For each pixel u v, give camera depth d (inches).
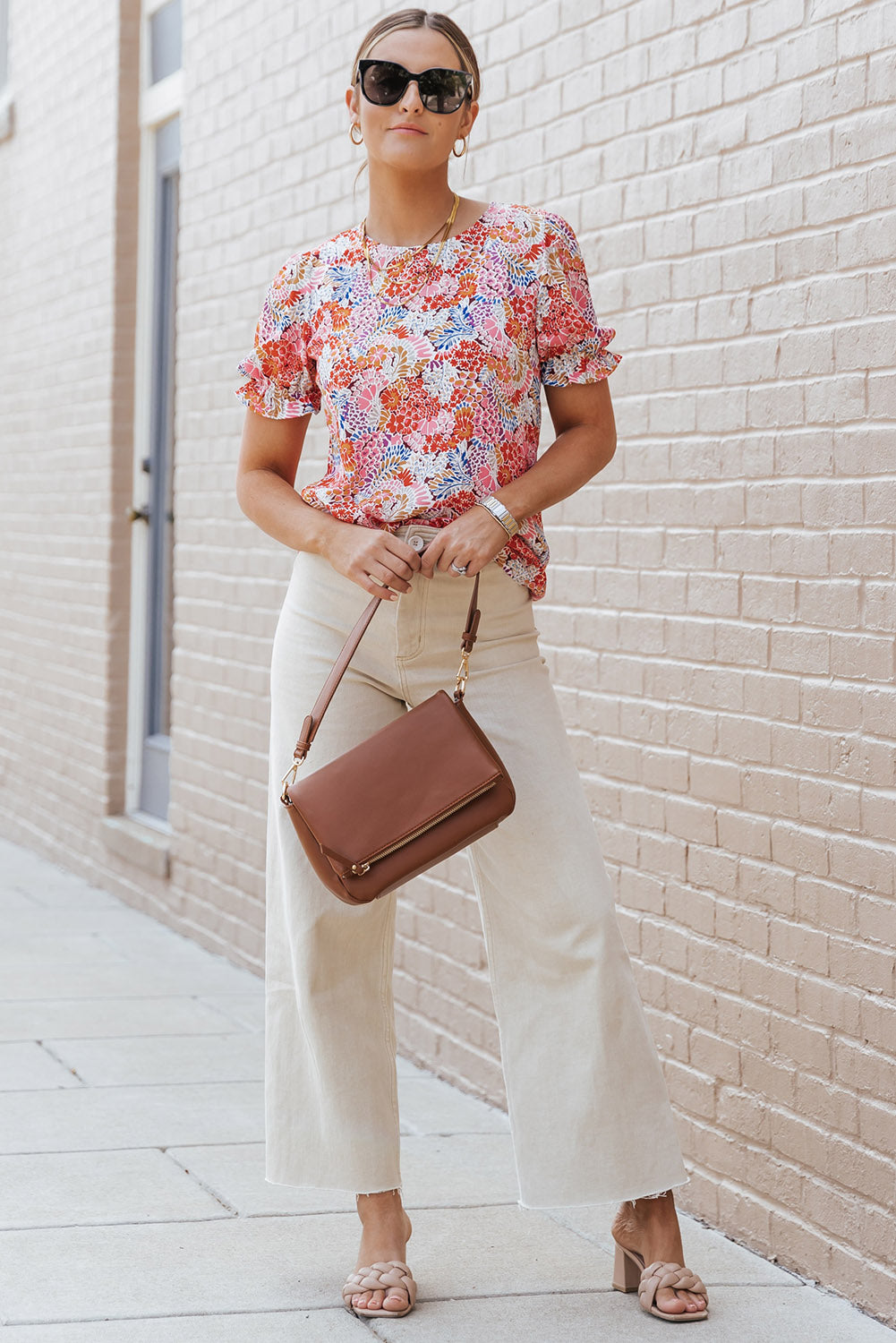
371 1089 108.1
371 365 101.8
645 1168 102.9
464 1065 160.4
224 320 217.3
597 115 137.6
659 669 131.1
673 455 128.7
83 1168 134.2
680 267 127.4
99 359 264.7
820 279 112.7
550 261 102.7
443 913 164.2
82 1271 112.5
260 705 207.5
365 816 97.8
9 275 312.0
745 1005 121.5
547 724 105.5
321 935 106.2
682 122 127.0
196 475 226.4
